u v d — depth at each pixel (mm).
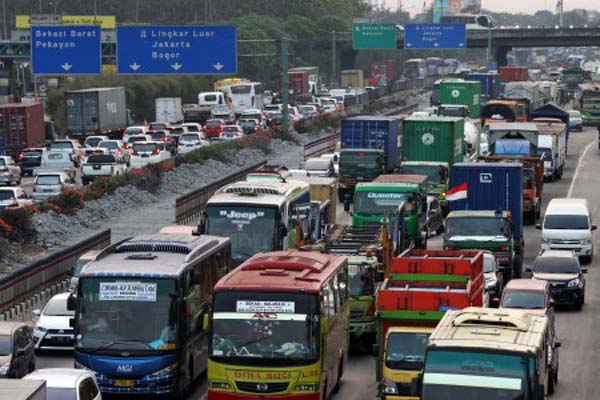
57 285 67938
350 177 109812
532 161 104062
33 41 139750
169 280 48031
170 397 48688
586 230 85125
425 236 85500
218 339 44812
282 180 76188
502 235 74562
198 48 139375
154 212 105875
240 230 65000
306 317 44656
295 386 44500
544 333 38688
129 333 47719
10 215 85625
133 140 157250
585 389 50500
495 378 35531
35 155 144875
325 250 60188
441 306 45250
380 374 45875
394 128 122375
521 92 198875
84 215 98312
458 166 83312
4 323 49719
